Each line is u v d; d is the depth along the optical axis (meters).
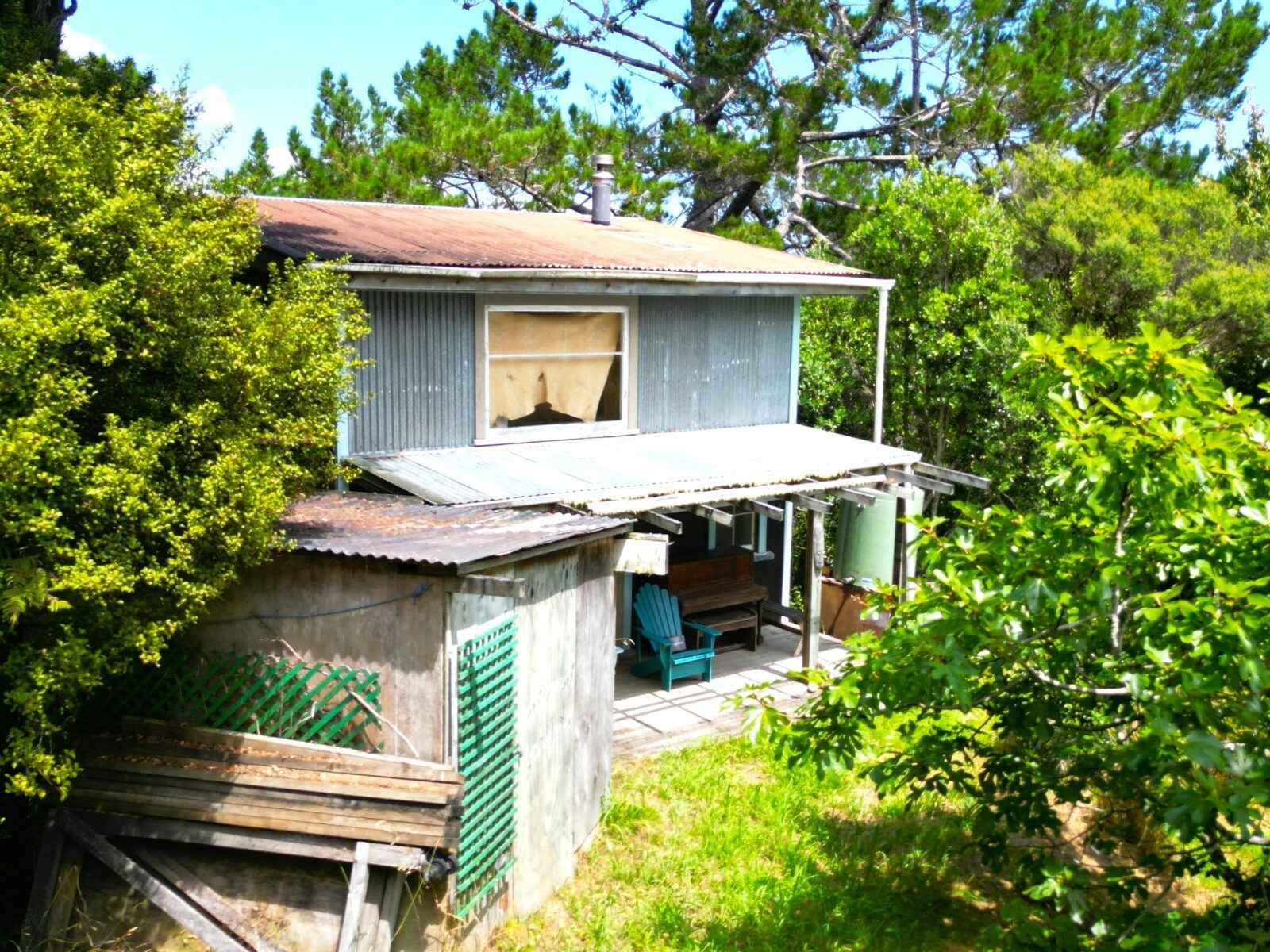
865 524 15.81
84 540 6.82
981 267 18.56
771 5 24.42
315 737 7.95
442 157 22.86
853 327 19.78
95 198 7.11
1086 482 5.91
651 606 13.25
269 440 8.15
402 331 11.40
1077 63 25.83
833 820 10.05
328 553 7.62
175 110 8.12
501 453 11.98
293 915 7.50
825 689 6.98
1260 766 5.27
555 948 8.02
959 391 18.67
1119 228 19.58
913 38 26.72
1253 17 27.53
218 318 8.02
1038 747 7.80
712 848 9.37
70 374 7.00
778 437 14.37
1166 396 5.66
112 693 8.56
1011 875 9.28
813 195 26.77
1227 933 6.12
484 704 7.65
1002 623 5.85
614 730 11.73
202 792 7.60
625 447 12.91
